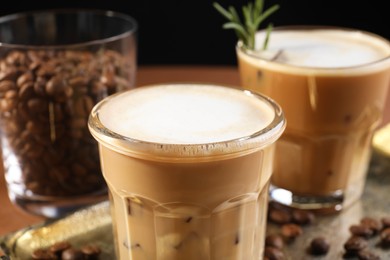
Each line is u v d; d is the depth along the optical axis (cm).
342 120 54
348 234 54
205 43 118
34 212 57
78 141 55
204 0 114
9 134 55
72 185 56
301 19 115
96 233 54
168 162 43
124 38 56
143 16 115
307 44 58
